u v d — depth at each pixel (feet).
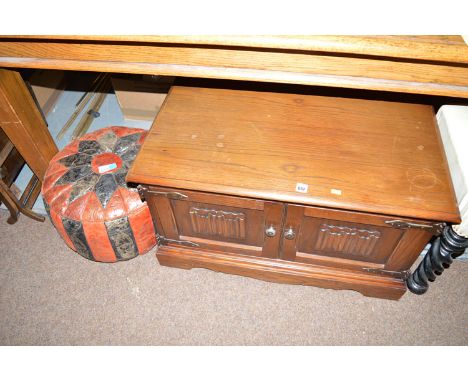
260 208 3.26
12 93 3.79
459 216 2.85
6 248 4.70
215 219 3.57
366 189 2.99
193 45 2.83
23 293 4.33
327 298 4.24
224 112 3.56
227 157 3.22
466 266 4.42
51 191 3.88
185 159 3.23
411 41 2.45
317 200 2.95
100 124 6.05
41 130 4.33
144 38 2.65
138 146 4.16
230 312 4.16
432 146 3.25
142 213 3.84
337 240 3.49
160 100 5.66
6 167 4.51
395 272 3.71
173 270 4.49
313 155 3.21
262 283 4.37
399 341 3.92
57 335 4.03
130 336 4.01
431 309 4.11
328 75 2.89
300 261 3.91
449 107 3.55
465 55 2.44
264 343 3.94
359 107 3.58
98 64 3.15
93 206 3.73
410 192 2.97
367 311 4.13
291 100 3.66
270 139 3.34
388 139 3.30
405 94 3.69
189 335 4.00
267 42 2.56
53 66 3.22
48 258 4.61
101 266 4.52
